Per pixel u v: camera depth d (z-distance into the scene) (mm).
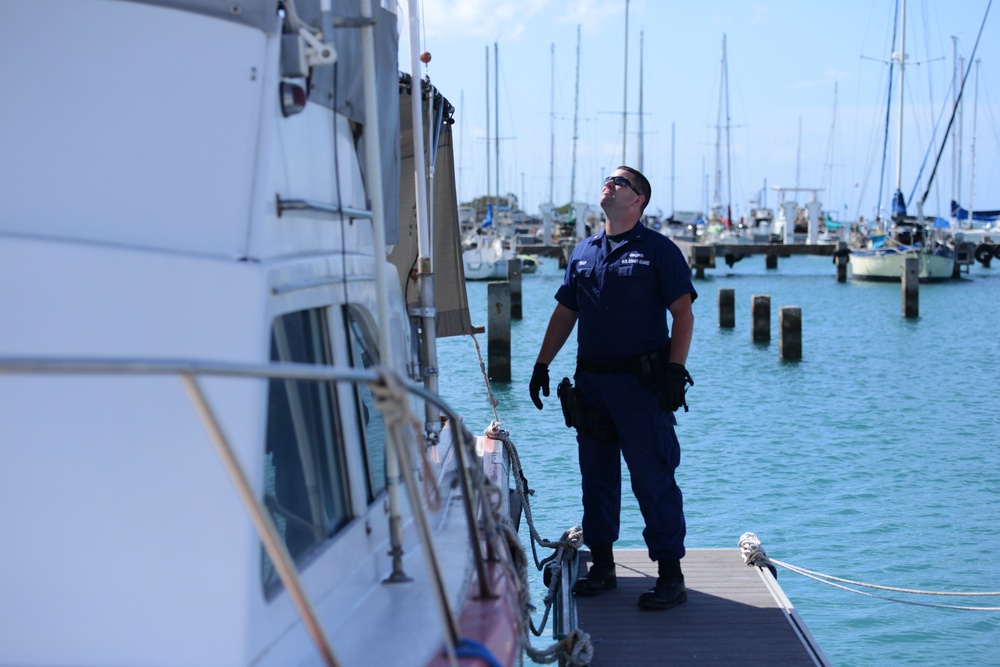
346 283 3059
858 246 51562
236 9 2625
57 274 2318
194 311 2311
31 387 2285
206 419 1939
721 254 54719
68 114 2584
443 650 2479
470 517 2828
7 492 2295
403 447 2246
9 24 2645
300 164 2836
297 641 2498
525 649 3529
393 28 3816
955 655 7094
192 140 2555
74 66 2617
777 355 24406
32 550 2297
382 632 2656
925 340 27531
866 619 7754
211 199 2504
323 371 2049
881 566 9062
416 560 3240
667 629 4832
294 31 2648
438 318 5980
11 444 2291
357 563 2932
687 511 10945
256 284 2330
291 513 2764
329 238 3094
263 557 2564
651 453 4867
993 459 13391
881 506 11078
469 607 2818
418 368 4391
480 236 58719
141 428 2273
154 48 2619
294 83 2656
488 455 5477
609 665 4426
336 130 3186
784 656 4516
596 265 4879
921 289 45000
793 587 8492
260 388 2291
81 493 2283
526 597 3430
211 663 2264
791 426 15719
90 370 1837
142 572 2277
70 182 2531
